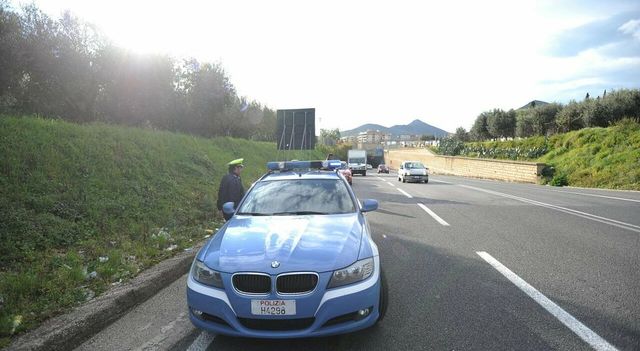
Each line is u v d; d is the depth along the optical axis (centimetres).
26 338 347
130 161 1046
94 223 688
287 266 335
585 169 2372
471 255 643
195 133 2077
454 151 5134
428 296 461
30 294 440
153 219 806
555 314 404
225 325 339
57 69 1288
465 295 462
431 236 796
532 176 2661
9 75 1181
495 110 4772
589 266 573
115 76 1515
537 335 359
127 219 754
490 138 5125
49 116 1282
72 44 1345
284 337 326
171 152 1341
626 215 1047
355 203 511
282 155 3092
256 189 546
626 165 2184
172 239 723
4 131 821
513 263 592
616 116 3027
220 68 2117
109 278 508
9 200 636
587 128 3059
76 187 779
